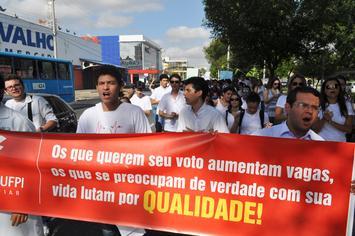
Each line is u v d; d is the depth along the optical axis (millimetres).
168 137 2039
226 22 14156
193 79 2697
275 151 1948
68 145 2115
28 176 2162
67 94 15961
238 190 1995
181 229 2055
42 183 2160
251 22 13383
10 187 2178
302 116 1896
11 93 3225
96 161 2088
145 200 2082
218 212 2018
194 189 2031
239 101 3910
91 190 2131
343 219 1910
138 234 2201
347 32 16031
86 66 39031
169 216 2064
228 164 1995
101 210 2125
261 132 2189
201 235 2037
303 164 1927
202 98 2754
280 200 1962
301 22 12906
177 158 2031
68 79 16031
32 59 13289
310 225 1941
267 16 12898
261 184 1974
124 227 2182
